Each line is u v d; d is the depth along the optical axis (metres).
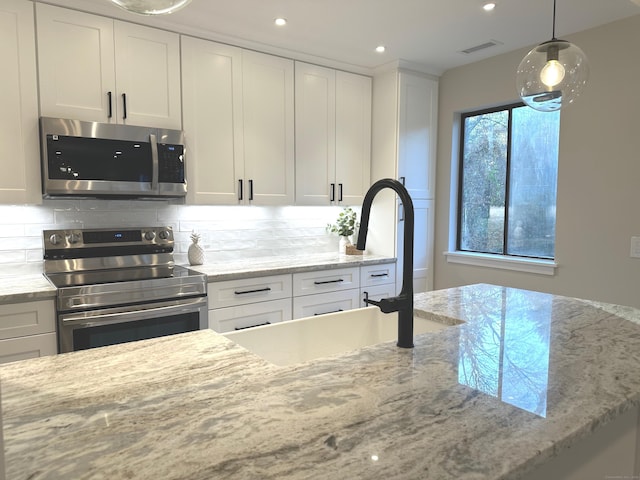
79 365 1.11
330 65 3.50
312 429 0.75
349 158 3.67
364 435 0.73
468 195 3.84
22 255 2.61
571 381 0.97
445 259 3.89
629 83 2.69
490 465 0.65
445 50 3.29
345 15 2.67
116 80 2.57
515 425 0.77
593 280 2.90
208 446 0.70
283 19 2.72
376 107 3.76
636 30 2.65
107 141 2.51
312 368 1.04
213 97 2.93
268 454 0.67
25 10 2.31
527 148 3.41
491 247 3.69
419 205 3.80
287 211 3.68
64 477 0.62
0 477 0.50
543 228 3.34
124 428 0.76
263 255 3.56
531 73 1.75
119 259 2.84
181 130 2.80
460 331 1.37
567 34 2.95
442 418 0.79
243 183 3.09
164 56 2.73
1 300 2.08
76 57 2.46
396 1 2.48
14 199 2.34
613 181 2.78
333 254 3.85
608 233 2.82
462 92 3.68
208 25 2.79
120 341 2.38
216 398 0.89
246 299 2.87
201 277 2.66
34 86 2.35
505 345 1.22
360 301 3.46
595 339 1.28
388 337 1.81
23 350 2.14
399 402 0.86
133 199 2.88
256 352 1.50
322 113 3.48
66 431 0.75
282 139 3.27
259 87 3.13
